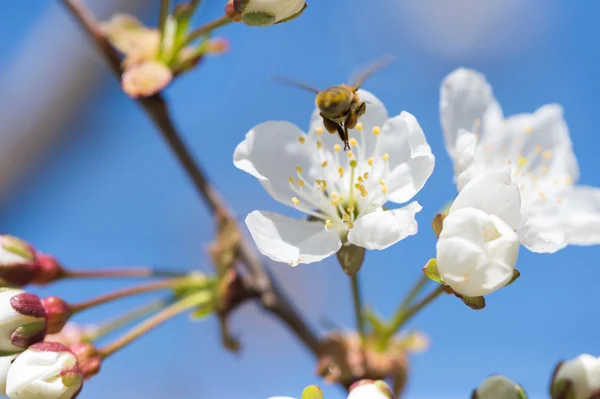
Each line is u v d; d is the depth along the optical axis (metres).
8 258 0.37
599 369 0.35
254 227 0.35
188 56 0.38
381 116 0.36
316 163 0.36
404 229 0.34
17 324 0.35
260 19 0.35
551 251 0.35
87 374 0.36
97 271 0.38
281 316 0.38
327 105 0.35
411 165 0.35
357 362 0.37
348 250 0.35
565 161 0.38
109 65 0.38
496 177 0.34
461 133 0.36
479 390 0.35
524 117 0.39
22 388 0.35
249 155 0.36
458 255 0.34
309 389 0.34
